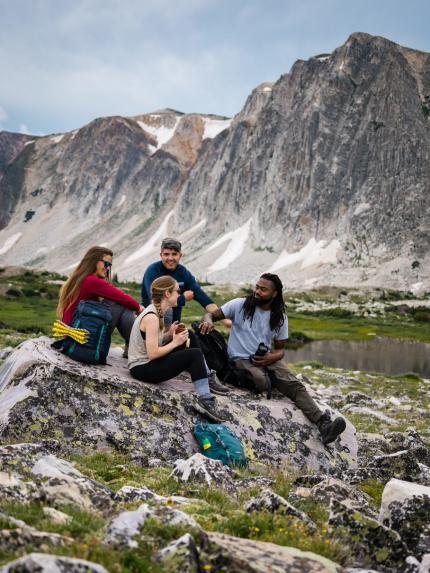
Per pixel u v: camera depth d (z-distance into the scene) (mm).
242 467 9414
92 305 10195
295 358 71438
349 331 123000
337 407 24766
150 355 9688
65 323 10375
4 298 111062
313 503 7105
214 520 5855
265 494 6359
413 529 6191
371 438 12844
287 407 11047
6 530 4176
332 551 5449
